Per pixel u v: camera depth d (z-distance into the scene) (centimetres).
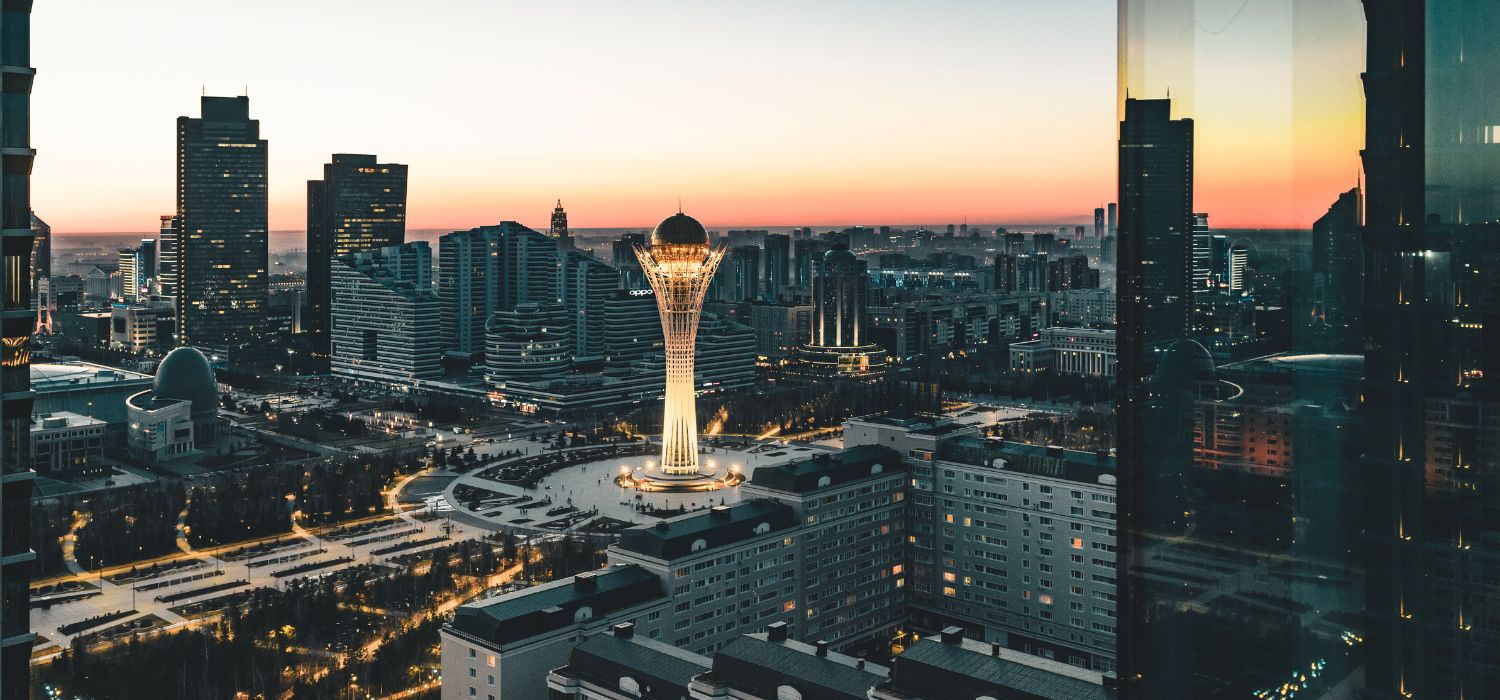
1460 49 4184
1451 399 4197
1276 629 4422
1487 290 4119
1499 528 4081
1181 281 4462
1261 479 4428
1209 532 4488
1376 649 4331
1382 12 4291
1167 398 4469
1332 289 4325
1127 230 4484
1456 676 4225
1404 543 4262
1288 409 4400
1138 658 4559
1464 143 4188
